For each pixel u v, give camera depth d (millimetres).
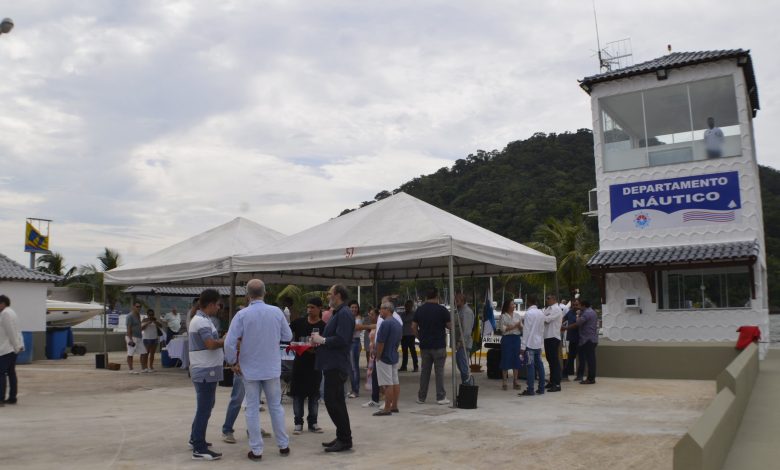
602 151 20250
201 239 16984
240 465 6820
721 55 18406
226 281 21203
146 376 16312
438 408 10578
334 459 7090
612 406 10859
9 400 11312
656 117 19719
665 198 19219
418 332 11305
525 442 7941
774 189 50156
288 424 9266
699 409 10531
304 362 8562
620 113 20172
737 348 14930
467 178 75625
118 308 55938
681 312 18594
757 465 6527
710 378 15102
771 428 8688
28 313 22109
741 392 9156
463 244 11320
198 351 7086
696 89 19141
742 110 18500
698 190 18828
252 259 13633
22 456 7211
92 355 25500
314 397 8617
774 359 18359
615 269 18812
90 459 7074
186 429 8875
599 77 19984
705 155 18938
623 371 15828
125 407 11016
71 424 9266
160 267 15914
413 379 15188
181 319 23969
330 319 7617
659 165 19391
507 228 61438
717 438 5602
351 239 12227
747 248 17500
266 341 7117
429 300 11289
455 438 8203
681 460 4551
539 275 38469
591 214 23250
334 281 19359
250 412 7062
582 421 9383
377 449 7590
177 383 14734
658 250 18859
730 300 18203
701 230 18688
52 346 23156
